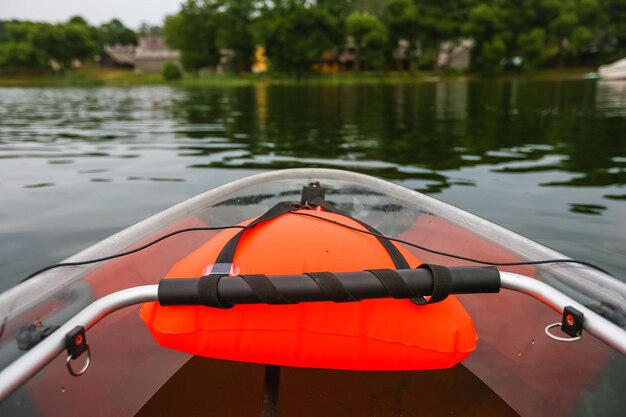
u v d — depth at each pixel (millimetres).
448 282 1137
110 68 74250
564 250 2723
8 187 4191
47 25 60531
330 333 1197
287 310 1210
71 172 4824
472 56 49750
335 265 1256
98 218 3332
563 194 3850
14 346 1084
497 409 1458
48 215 3396
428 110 13031
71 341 1009
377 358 1211
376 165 5199
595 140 6840
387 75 49656
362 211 2367
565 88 24797
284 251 1284
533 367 1542
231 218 2215
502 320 1671
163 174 4734
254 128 8859
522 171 4785
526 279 1185
